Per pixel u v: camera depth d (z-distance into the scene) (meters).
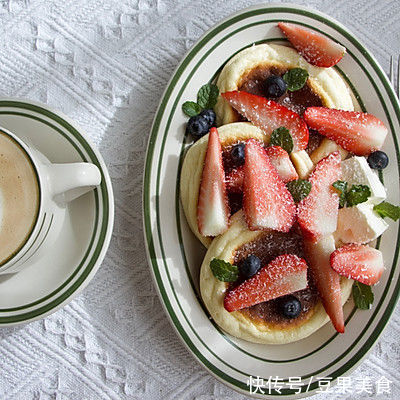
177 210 0.52
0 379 0.54
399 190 0.54
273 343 0.52
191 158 0.52
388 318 0.53
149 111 0.55
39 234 0.47
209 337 0.52
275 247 0.52
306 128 0.52
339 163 0.53
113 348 0.54
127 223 0.54
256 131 0.52
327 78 0.53
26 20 0.54
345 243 0.52
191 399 0.54
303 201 0.51
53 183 0.47
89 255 0.49
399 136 0.54
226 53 0.53
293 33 0.53
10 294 0.49
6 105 0.49
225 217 0.51
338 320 0.52
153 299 0.54
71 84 0.54
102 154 0.54
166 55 0.55
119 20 0.55
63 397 0.54
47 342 0.54
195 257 0.52
